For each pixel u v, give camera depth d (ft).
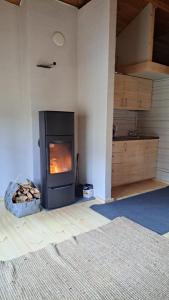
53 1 10.76
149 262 6.39
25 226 8.58
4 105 10.73
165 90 14.28
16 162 11.35
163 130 14.69
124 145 13.10
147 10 12.03
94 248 7.05
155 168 15.28
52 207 10.21
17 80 10.94
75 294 5.22
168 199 11.63
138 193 12.58
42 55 10.72
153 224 8.87
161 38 15.01
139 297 5.13
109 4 9.70
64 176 10.37
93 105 11.26
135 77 13.80
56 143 9.96
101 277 5.78
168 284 5.54
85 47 11.39
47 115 9.57
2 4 10.14
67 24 11.39
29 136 11.32
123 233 8.00
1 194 11.14
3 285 5.49
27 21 10.08
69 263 6.31
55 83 11.37
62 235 7.94
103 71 10.38
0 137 10.81
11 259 6.52
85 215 9.62
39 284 5.53
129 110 15.83
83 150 12.37
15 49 10.73
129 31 13.21
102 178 11.12
